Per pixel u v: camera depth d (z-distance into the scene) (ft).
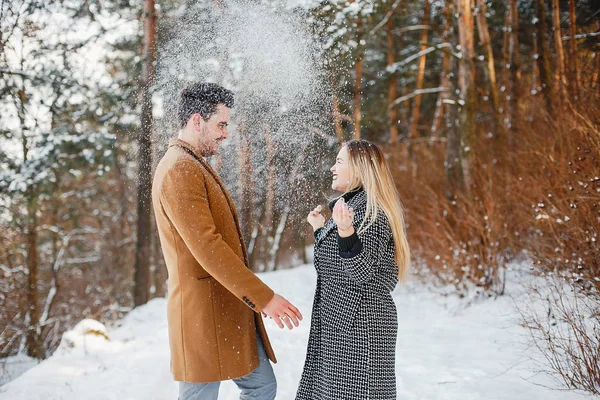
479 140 21.95
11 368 26.30
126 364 13.20
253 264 39.60
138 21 22.29
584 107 15.37
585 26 23.02
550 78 21.27
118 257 46.80
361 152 7.23
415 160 28.60
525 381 9.80
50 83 25.46
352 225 6.61
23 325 33.91
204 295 6.63
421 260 21.04
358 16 20.88
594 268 11.82
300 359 12.59
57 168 29.63
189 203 6.30
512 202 18.04
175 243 6.66
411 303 18.65
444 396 9.53
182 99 7.02
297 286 25.09
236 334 6.79
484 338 12.85
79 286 45.98
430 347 12.76
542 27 21.79
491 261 16.61
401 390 10.11
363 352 6.80
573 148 14.98
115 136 27.66
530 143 18.65
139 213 33.91
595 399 8.63
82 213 42.70
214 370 6.59
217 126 7.00
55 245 40.34
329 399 6.92
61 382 12.18
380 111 41.16
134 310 24.89
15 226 32.65
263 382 7.39
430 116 46.34
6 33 21.72
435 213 20.27
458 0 21.49
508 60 30.53
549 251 14.37
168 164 6.57
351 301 6.86
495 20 33.88
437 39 40.37
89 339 16.01
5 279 33.40
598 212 12.36
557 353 9.93
